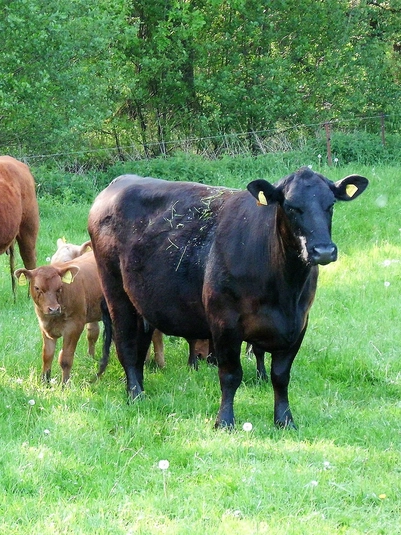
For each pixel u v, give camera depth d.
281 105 25.30
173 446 7.04
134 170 21.14
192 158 22.12
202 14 24.78
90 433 7.27
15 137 19.66
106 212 8.73
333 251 6.67
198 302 7.80
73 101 19.38
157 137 25.80
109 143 25.38
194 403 8.23
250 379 9.19
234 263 7.34
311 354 9.88
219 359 7.60
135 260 8.27
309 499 6.04
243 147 23.73
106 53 21.41
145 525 5.61
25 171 12.96
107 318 9.11
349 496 6.15
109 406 8.10
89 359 9.97
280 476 6.36
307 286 7.39
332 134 24.00
